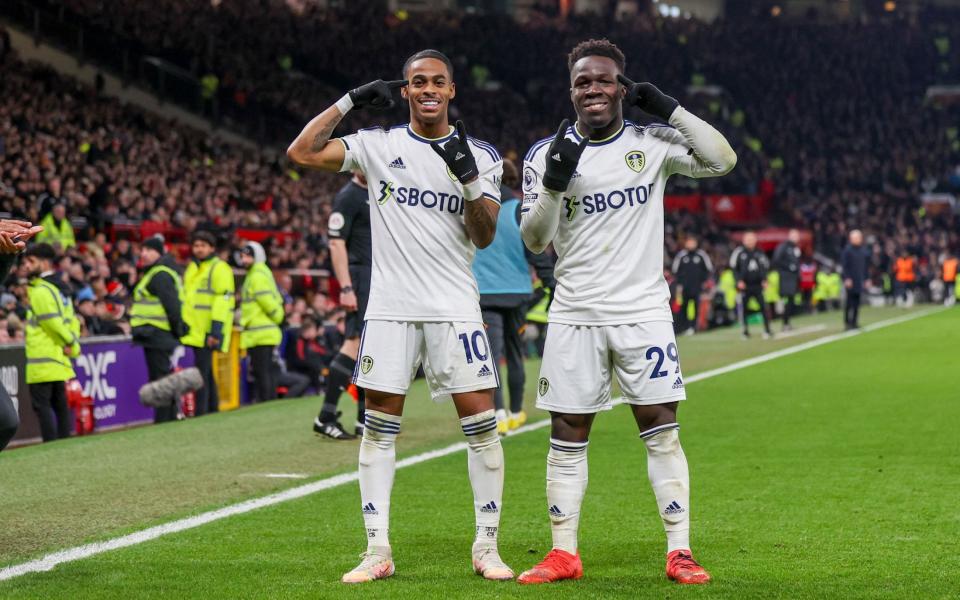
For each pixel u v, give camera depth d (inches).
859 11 2336.4
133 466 283.4
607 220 168.7
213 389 454.3
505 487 246.2
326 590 158.6
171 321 416.2
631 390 169.2
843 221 1694.1
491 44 1822.1
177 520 212.1
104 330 500.1
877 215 1734.7
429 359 172.2
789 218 1663.4
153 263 420.5
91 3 1221.1
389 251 172.7
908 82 2175.2
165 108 1187.9
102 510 226.1
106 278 603.2
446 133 174.2
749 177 1744.6
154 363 418.9
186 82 1206.9
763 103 2000.5
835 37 2140.7
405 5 1891.0
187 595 156.0
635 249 169.3
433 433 339.6
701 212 1608.0
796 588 158.2
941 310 1128.2
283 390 519.5
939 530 197.3
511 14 2027.6
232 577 166.9
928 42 2213.3
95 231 737.0
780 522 206.5
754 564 174.1
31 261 379.6
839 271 1401.3
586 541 194.1
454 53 1758.1
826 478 252.8
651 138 171.2
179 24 1325.0
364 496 171.6
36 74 973.8
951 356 585.6
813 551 182.5
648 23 2022.6
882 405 390.6
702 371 532.1
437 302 170.7
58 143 821.9
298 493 239.9
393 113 1552.7
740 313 941.2
